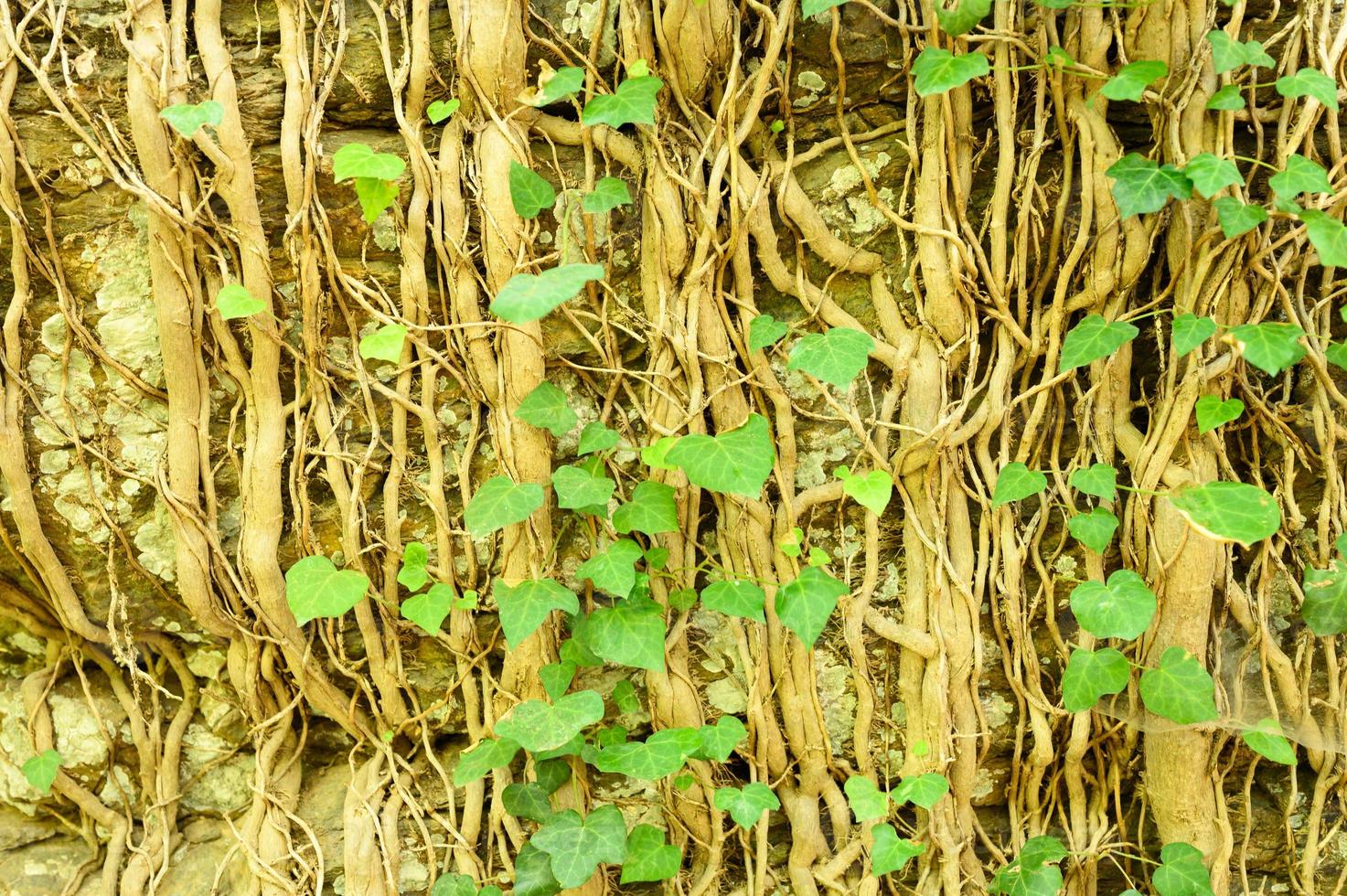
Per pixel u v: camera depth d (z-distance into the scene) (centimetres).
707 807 144
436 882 142
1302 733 142
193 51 137
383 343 136
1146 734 143
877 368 142
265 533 141
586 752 142
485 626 145
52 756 145
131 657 144
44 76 134
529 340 140
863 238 141
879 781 146
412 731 146
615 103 134
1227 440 142
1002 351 140
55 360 139
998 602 143
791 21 138
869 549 143
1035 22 137
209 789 148
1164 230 139
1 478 139
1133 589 136
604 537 143
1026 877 142
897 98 140
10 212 136
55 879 146
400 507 143
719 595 139
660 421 142
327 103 138
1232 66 131
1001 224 138
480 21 136
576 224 140
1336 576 139
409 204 139
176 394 139
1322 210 136
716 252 139
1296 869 145
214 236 138
